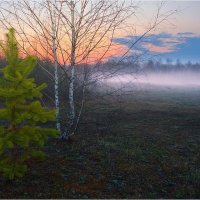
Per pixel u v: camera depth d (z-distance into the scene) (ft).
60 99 48.55
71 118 40.47
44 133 26.58
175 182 29.09
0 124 48.57
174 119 59.77
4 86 25.64
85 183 27.76
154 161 34.42
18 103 25.53
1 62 56.03
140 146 40.11
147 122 56.08
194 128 52.24
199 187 28.17
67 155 34.88
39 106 25.46
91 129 48.24
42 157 27.61
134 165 32.78
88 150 37.01
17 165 26.37
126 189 27.09
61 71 45.39
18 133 25.22
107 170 31.09
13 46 25.25
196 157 36.65
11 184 26.35
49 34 38.01
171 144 41.86
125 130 49.01
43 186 26.55
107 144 39.60
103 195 25.66
